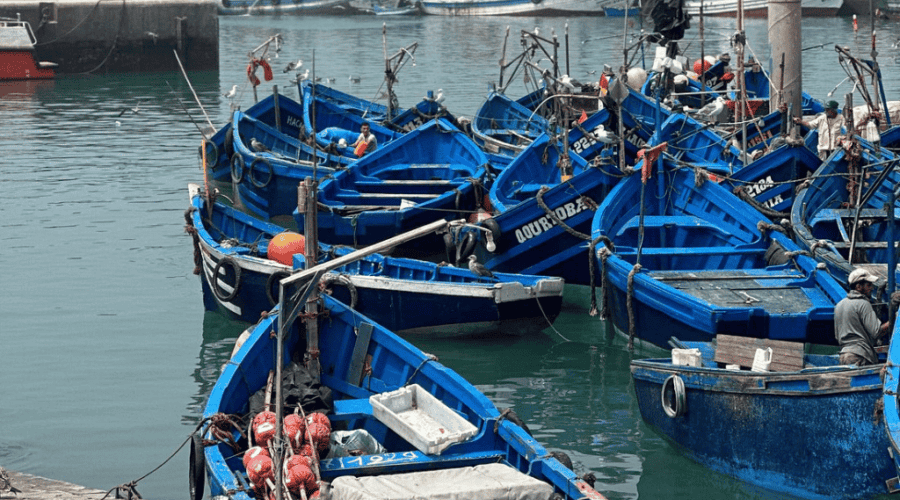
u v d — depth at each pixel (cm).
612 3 11425
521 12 11888
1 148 3775
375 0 12925
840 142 2166
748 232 1972
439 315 1747
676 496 1266
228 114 4681
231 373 1293
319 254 1900
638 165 2081
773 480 1247
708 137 2688
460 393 1263
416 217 2319
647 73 3622
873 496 1182
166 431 1462
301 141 3142
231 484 1035
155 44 6581
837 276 1711
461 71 6066
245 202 2839
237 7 13212
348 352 1416
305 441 1145
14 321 1930
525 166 2484
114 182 3188
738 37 2917
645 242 2020
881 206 2161
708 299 1639
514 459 1142
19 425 1476
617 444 1423
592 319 1973
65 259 2350
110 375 1673
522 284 1716
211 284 1939
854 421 1170
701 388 1294
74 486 1153
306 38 8988
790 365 1338
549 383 1655
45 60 6406
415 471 1128
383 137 3250
